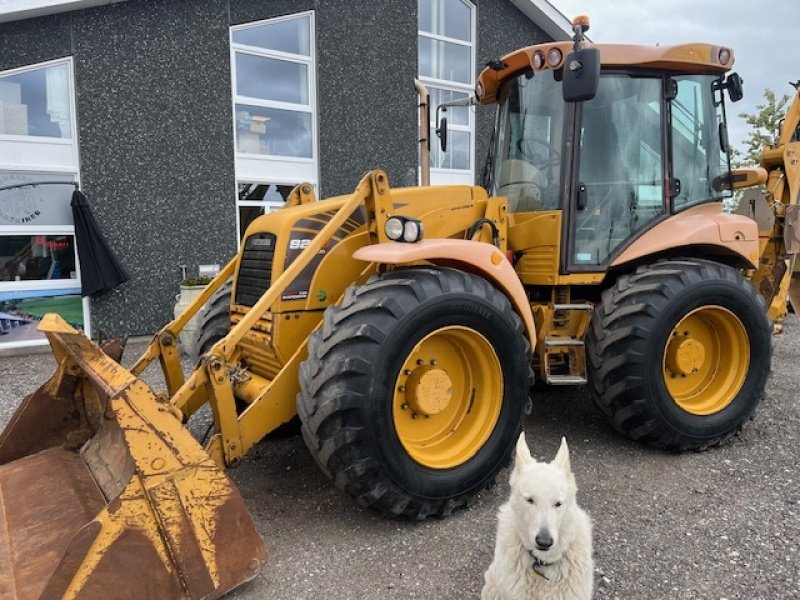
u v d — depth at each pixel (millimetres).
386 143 10109
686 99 4535
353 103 9703
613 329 3967
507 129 4664
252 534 2646
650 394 3928
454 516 3348
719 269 4176
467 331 3312
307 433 3023
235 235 8836
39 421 3508
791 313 9812
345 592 2674
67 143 7738
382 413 2996
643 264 4375
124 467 2971
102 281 7715
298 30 9227
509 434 3475
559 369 4363
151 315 8336
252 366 3938
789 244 5805
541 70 4020
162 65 8078
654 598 2602
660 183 4406
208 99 8422
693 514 3303
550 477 2199
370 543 3068
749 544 2994
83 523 2744
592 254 4258
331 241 3678
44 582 2418
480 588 2693
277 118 9164
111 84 7789
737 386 4293
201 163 8461
